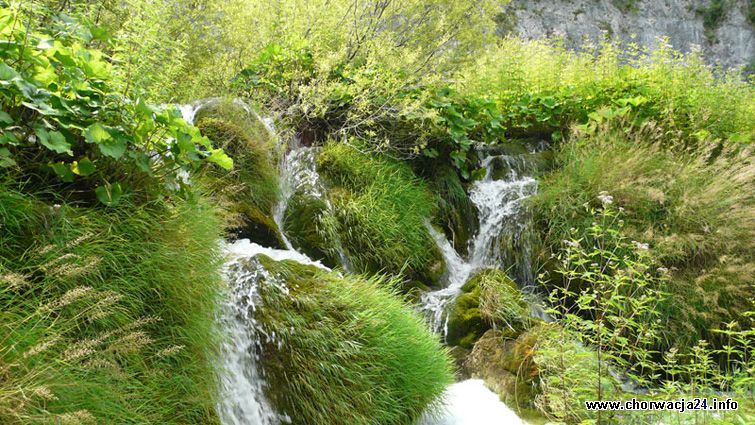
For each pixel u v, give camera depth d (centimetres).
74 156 327
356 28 841
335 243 597
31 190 312
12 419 216
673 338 585
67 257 277
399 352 402
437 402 419
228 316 357
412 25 973
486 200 766
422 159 757
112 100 325
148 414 277
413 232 656
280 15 795
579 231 666
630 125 848
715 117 868
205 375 312
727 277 622
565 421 408
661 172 711
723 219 666
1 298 255
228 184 550
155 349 299
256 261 400
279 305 385
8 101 297
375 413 372
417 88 787
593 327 418
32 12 322
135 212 323
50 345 241
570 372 426
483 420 436
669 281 609
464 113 830
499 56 990
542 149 884
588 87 910
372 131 720
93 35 378
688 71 914
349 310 404
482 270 628
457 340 554
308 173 648
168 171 350
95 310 277
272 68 733
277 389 359
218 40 777
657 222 671
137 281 302
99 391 253
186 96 646
